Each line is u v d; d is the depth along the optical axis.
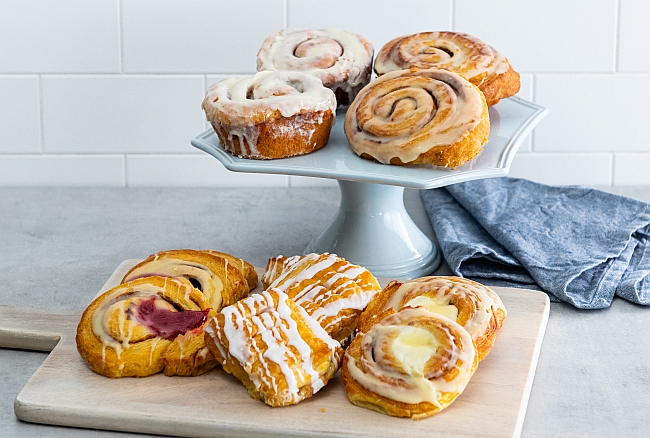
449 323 1.03
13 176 1.40
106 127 1.39
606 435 1.00
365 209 1.19
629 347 1.09
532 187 1.31
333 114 1.13
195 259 1.13
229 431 0.99
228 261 1.13
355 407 1.00
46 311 1.11
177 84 1.38
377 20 1.36
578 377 1.06
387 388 0.99
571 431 1.00
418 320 1.03
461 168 1.08
